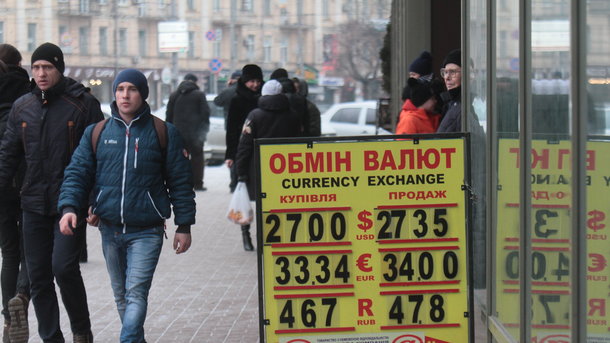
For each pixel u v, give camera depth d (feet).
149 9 320.09
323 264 25.63
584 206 19.04
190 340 37.93
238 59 342.85
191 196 31.35
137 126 30.81
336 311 25.64
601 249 17.97
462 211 25.54
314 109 72.18
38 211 32.94
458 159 25.50
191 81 96.99
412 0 68.69
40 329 33.96
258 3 345.72
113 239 30.99
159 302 45.34
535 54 23.34
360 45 341.82
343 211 25.54
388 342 25.67
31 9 299.58
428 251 25.61
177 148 31.22
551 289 21.75
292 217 25.53
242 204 58.39
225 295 46.91
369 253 25.63
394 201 25.54
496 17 28.96
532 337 23.89
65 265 32.55
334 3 351.25
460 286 25.63
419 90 42.96
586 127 18.78
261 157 25.48
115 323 40.81
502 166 27.96
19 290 35.01
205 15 334.85
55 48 33.30
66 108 33.22
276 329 25.64
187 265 55.72
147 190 30.68
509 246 26.84
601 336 18.04
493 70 29.53
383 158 25.50
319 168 25.48
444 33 68.74
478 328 32.76
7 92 36.91
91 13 306.76
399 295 25.63
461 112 36.01
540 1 22.71
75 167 30.99
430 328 25.67
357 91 346.33
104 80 309.63
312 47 352.69
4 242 36.29
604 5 17.54
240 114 63.16
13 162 33.81
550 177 21.77
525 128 24.45
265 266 25.61
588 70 18.61
